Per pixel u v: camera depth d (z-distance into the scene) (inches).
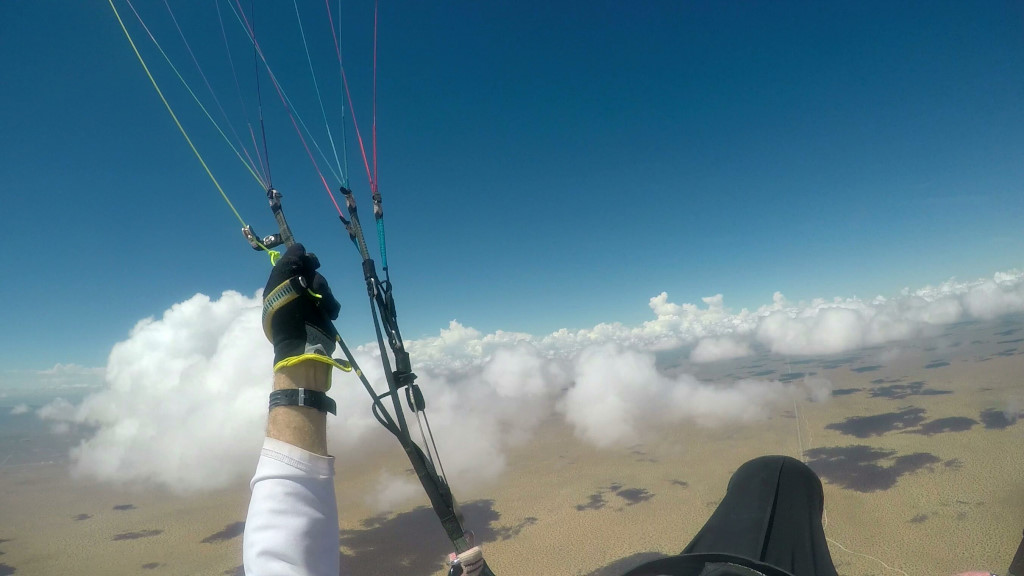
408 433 66.4
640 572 71.9
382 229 77.3
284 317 62.8
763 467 117.3
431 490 65.1
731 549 101.3
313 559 54.9
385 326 71.6
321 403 60.9
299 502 56.1
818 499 114.0
